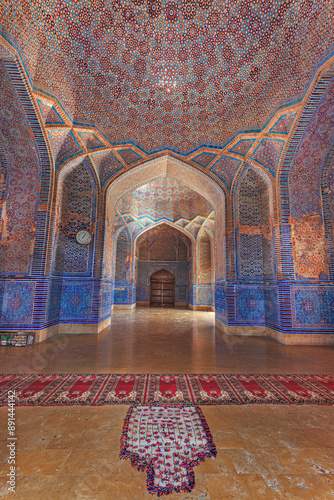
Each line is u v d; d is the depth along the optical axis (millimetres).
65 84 3793
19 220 4199
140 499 1069
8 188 4246
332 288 4211
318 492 1114
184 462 1287
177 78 3957
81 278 4980
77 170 5039
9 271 4102
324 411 1855
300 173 4398
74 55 3535
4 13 2641
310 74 3342
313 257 4289
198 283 10367
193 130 4773
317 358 3223
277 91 3797
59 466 1254
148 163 5215
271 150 4426
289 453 1378
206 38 3498
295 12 3008
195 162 5207
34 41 3117
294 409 1880
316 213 4355
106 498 1072
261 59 3559
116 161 5082
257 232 5133
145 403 1932
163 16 3268
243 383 2350
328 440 1506
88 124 4336
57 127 4047
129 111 4434
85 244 5070
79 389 2176
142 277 12523
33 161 4219
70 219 5109
